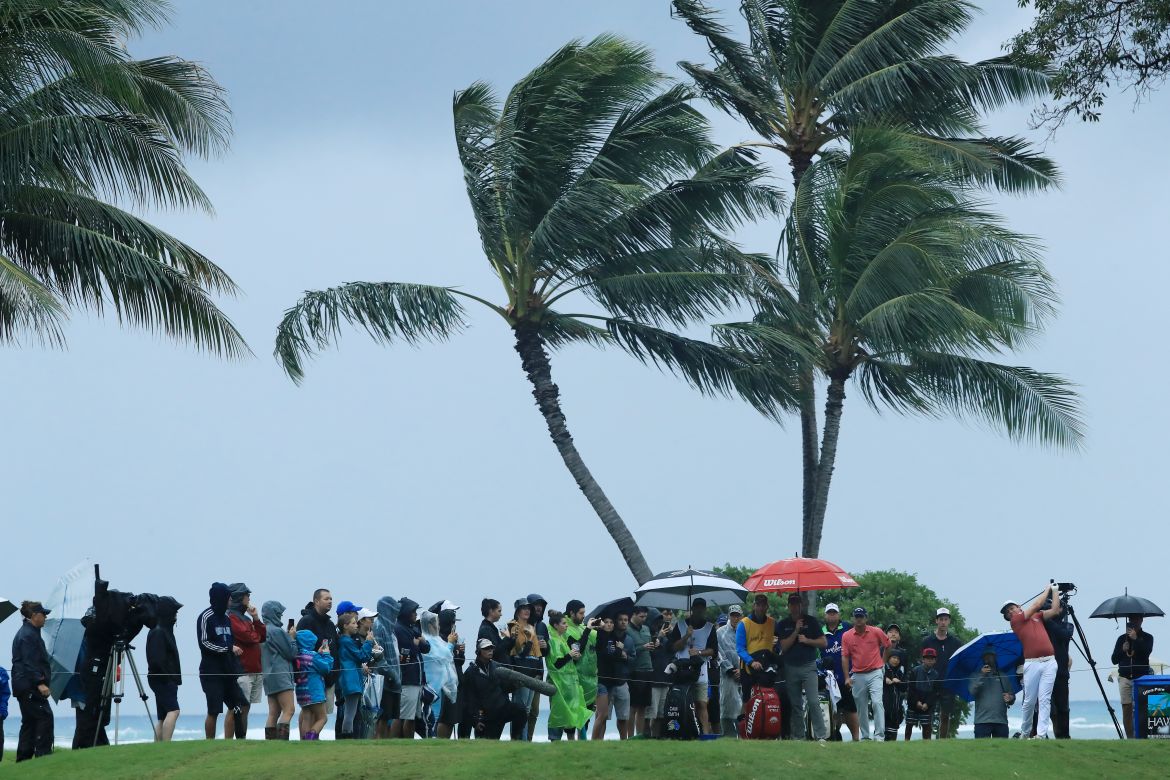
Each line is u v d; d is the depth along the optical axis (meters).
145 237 59.00
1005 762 38.75
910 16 76.56
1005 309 71.25
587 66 72.56
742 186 73.31
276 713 43.66
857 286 72.00
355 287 71.94
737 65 82.06
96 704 42.41
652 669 48.56
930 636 50.88
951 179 73.00
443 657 47.16
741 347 72.81
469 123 73.12
